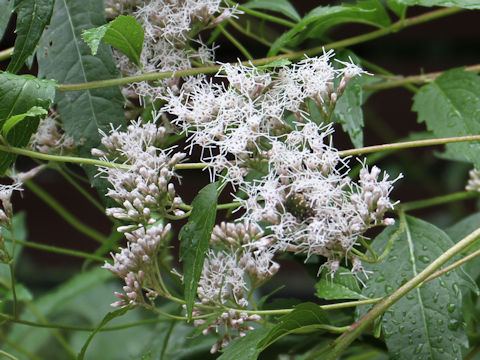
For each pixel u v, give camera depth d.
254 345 0.33
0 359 0.43
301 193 0.33
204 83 0.37
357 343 0.39
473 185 0.43
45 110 0.34
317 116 0.37
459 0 0.37
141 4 0.38
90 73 0.36
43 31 0.36
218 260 0.35
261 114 0.34
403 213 0.37
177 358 0.42
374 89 0.43
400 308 0.34
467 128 0.39
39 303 0.52
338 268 0.35
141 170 0.34
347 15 0.39
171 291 0.38
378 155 0.44
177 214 0.35
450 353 0.33
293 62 0.39
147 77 0.36
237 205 0.36
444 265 0.35
